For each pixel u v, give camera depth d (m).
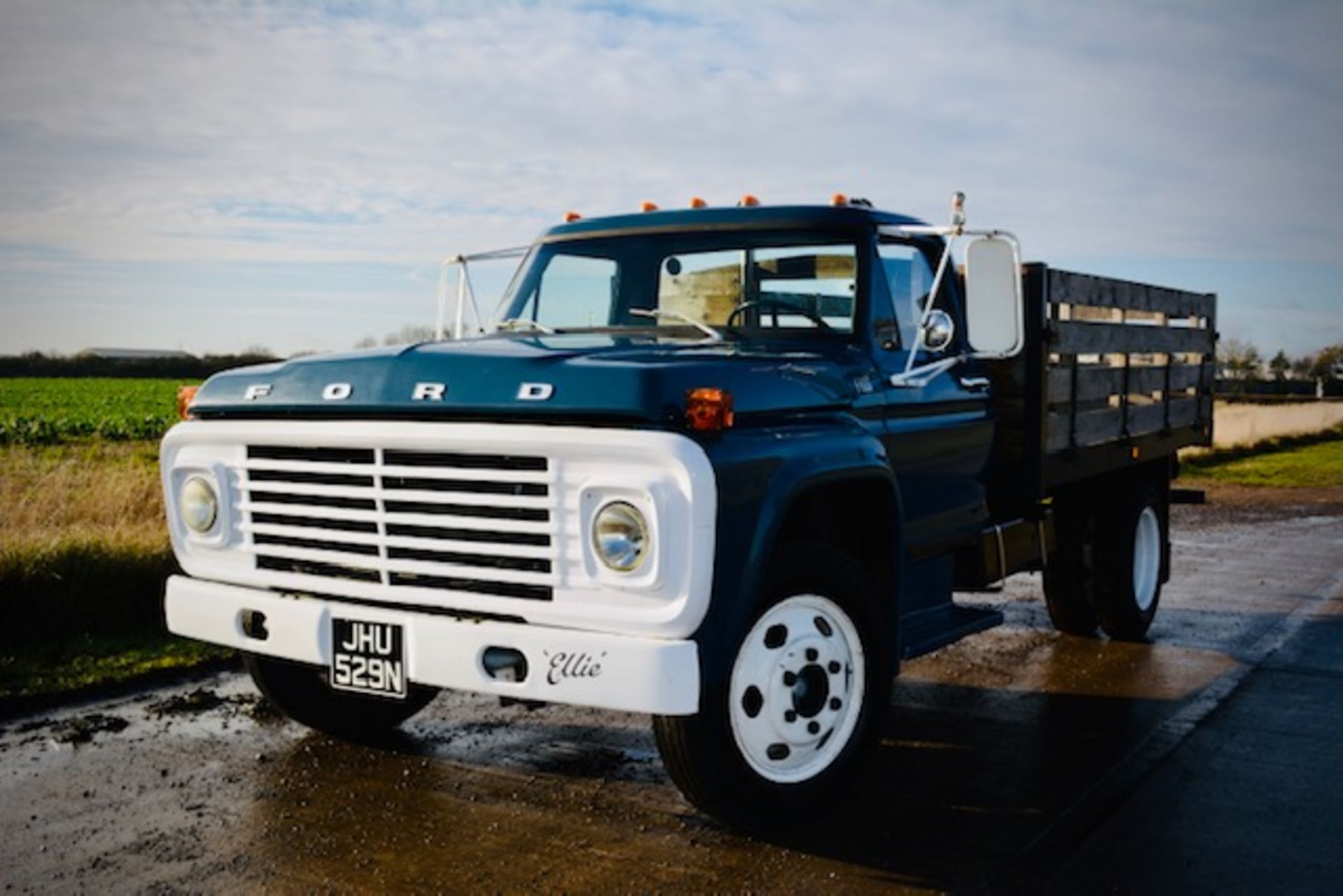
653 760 5.12
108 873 3.90
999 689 6.43
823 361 4.63
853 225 5.06
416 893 3.76
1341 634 7.80
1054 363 6.24
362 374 4.23
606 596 3.72
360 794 4.67
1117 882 3.88
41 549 7.41
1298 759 5.16
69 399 43.78
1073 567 7.39
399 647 4.04
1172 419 8.01
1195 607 8.77
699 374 3.90
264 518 4.46
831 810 4.52
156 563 7.67
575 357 4.02
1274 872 3.95
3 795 4.64
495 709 5.96
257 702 6.00
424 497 4.00
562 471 3.76
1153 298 7.52
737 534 3.77
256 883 3.82
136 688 6.27
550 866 3.98
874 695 4.48
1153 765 5.09
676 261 5.29
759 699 4.12
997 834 4.29
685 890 3.79
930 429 5.20
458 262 6.07
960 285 5.89
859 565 4.49
